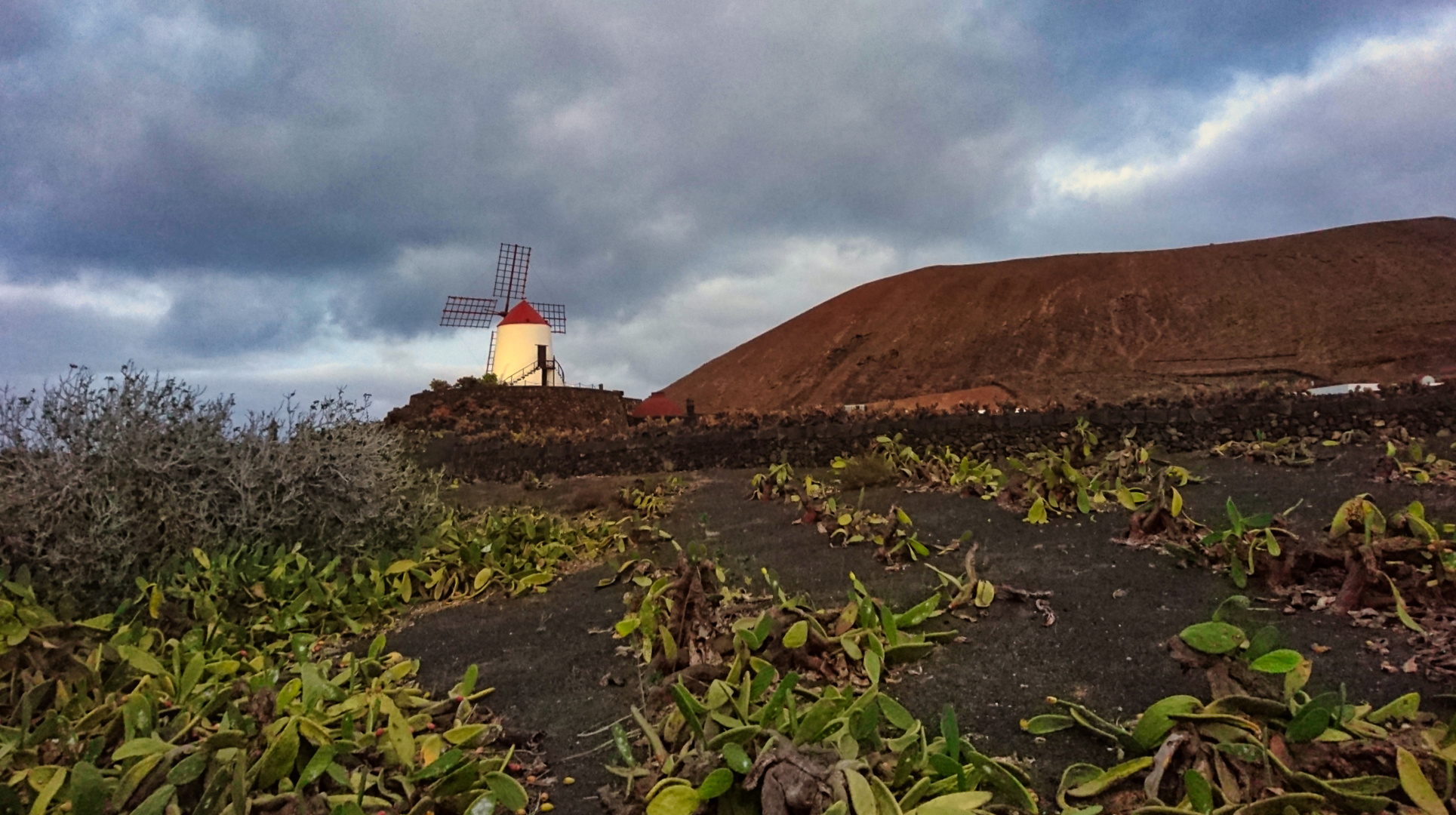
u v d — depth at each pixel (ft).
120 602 18.07
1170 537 18.98
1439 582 13.44
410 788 9.78
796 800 7.91
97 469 19.08
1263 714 9.21
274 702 10.58
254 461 22.48
